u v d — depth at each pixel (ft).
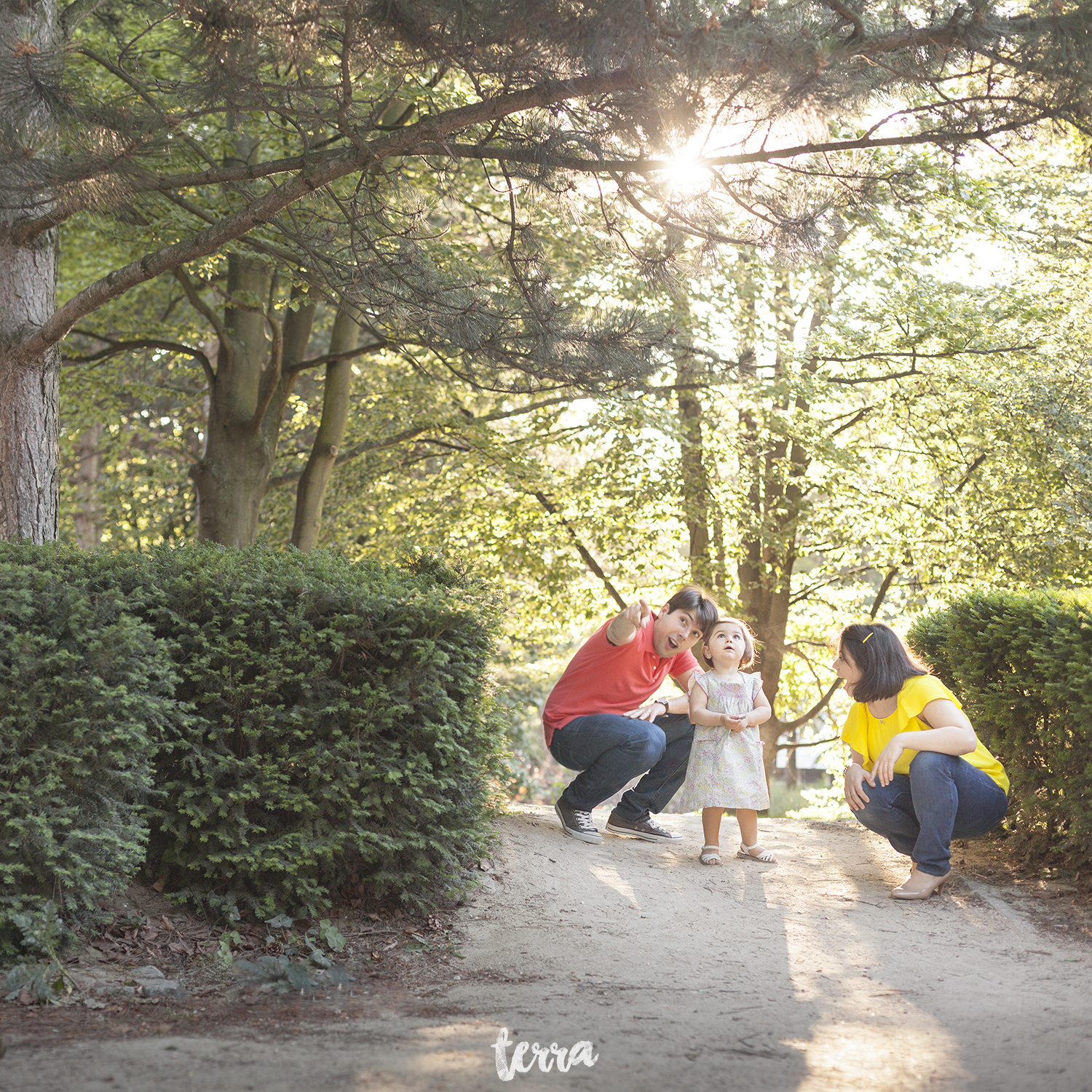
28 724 11.49
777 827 20.59
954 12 13.35
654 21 12.92
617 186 17.28
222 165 31.37
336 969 11.41
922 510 38.01
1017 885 15.34
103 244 38.04
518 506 42.39
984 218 33.09
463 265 24.54
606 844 18.06
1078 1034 9.17
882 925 13.60
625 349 18.70
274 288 38.47
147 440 51.11
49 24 21.20
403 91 21.80
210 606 13.60
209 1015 9.87
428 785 14.15
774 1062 8.50
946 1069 8.36
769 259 17.98
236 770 13.37
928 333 34.19
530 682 51.52
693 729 18.81
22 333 20.21
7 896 11.17
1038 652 15.56
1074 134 15.55
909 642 20.75
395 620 14.20
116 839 11.69
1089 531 33.58
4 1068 8.04
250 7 13.98
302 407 45.32
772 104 14.16
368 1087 7.68
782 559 41.11
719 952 12.34
